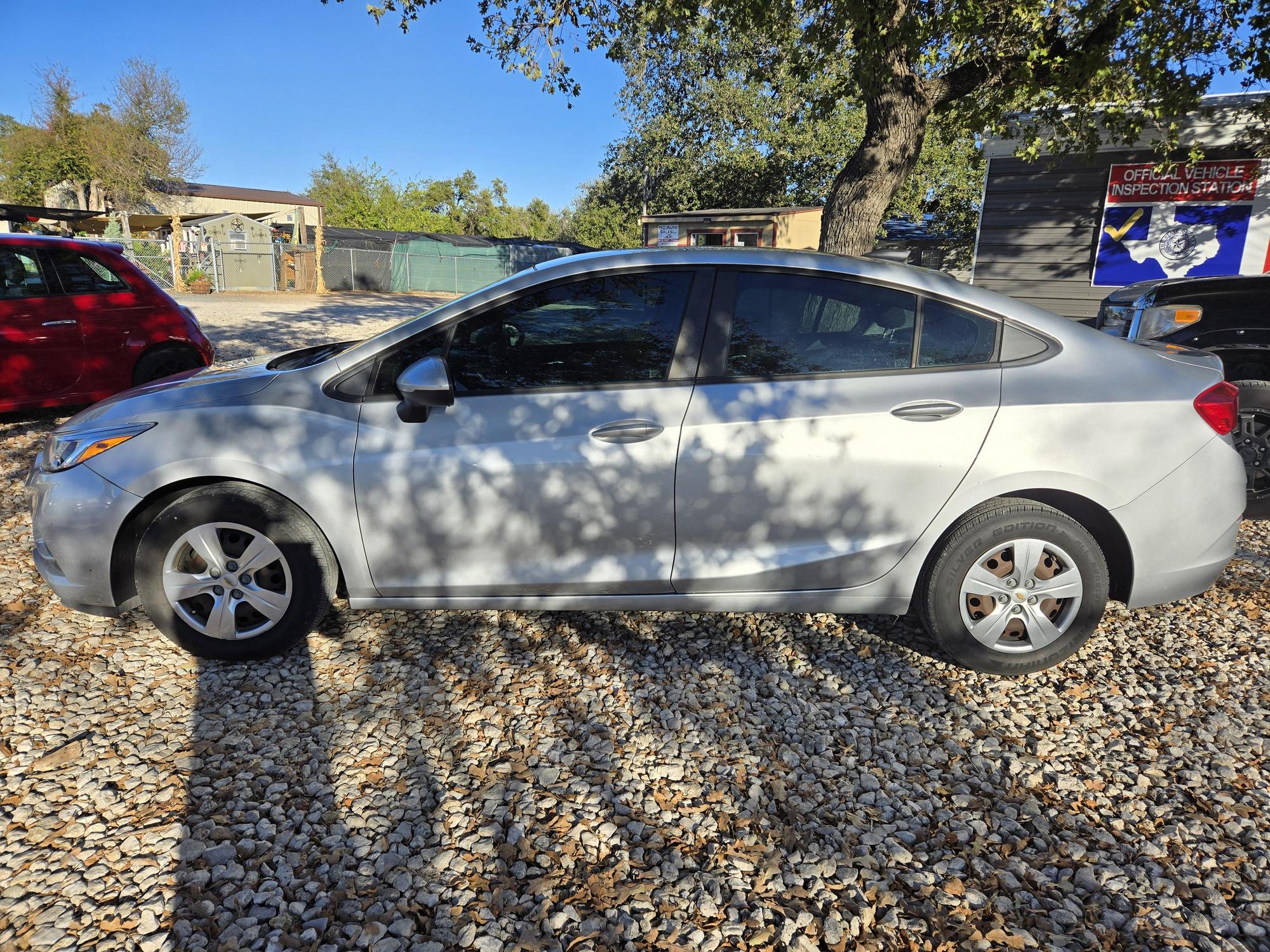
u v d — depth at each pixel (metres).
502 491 3.09
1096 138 9.22
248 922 2.01
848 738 2.83
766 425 3.03
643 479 3.06
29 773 2.57
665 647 3.46
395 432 3.13
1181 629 3.68
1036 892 2.15
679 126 33.62
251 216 43.44
